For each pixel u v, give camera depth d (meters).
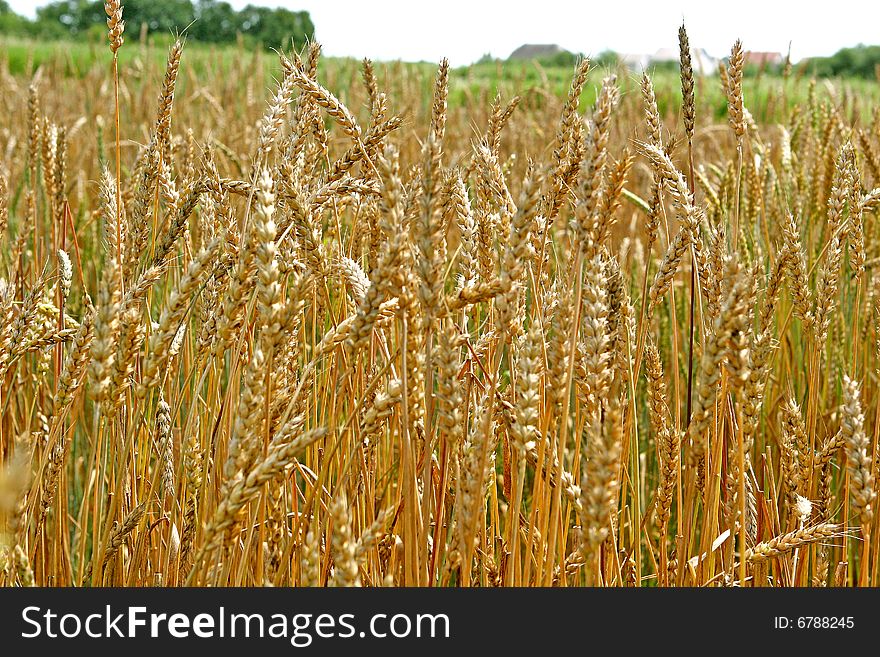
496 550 3.23
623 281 3.23
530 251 2.71
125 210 4.18
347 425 2.57
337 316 3.62
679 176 3.04
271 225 2.24
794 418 3.35
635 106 9.38
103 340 2.31
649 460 4.94
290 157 3.08
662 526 3.08
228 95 10.93
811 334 3.45
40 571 3.20
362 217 3.87
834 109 6.14
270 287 2.20
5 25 45.69
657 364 3.07
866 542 2.78
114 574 3.08
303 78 2.92
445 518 3.09
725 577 2.89
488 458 2.79
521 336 2.83
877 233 5.72
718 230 3.03
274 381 2.39
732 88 3.22
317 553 2.23
